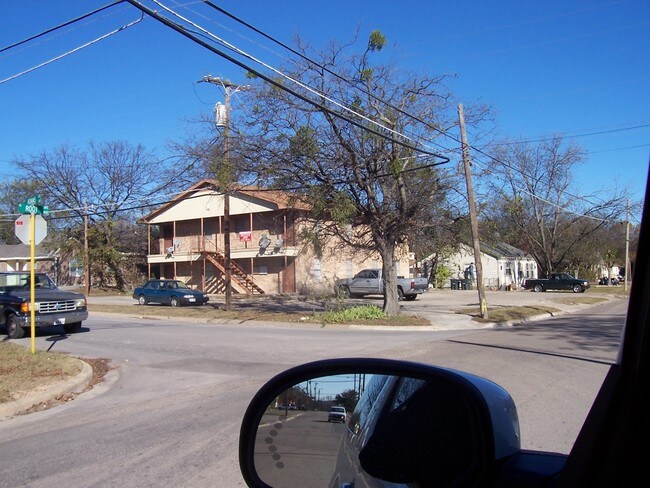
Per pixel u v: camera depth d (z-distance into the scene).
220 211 41.12
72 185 48.09
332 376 2.83
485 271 56.19
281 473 2.90
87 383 10.94
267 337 17.58
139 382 11.02
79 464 5.93
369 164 20.80
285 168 20.20
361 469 2.53
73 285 55.44
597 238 55.22
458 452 2.19
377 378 2.71
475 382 2.33
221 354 14.14
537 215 50.69
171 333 18.77
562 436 6.18
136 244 52.81
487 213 29.53
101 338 17.30
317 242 22.38
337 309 24.67
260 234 40.69
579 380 9.36
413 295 36.06
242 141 20.36
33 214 13.02
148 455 6.14
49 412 8.85
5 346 13.39
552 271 51.81
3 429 7.84
